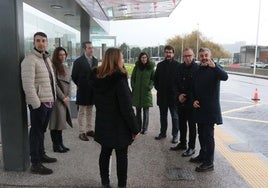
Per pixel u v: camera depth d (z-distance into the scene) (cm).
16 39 434
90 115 656
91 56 646
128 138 382
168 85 632
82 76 623
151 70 695
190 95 536
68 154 541
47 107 457
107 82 366
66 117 557
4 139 455
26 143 465
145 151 568
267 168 496
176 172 466
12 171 459
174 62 636
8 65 439
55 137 550
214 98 462
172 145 610
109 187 404
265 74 3950
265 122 918
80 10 705
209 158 475
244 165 508
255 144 659
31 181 425
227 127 841
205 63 462
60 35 916
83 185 415
